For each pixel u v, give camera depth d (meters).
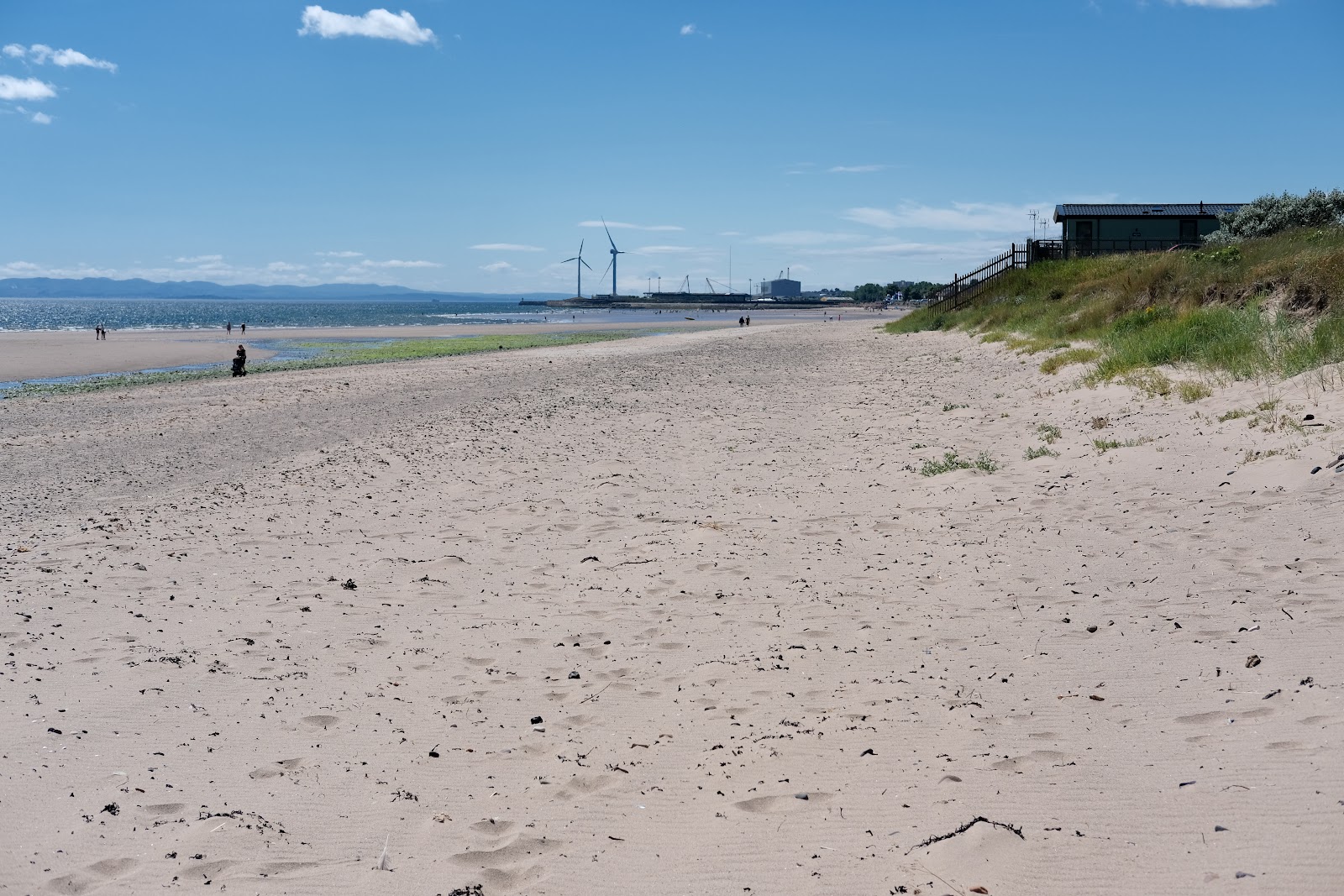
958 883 3.68
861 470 12.60
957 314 42.03
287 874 4.08
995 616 6.95
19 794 4.82
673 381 26.70
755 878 3.90
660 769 4.96
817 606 7.50
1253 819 3.85
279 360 50.31
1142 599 6.94
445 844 4.31
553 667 6.56
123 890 3.96
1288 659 5.50
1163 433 11.84
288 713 5.85
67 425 22.70
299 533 10.59
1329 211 32.97
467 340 67.81
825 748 5.04
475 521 10.98
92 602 8.20
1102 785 4.34
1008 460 12.22
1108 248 44.22
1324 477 8.85
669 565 8.88
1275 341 14.49
